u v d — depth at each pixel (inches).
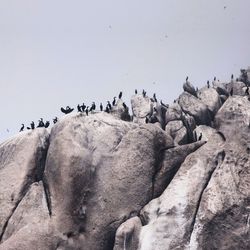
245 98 1720.0
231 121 1627.7
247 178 1477.6
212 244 1387.8
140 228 1446.9
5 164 1647.4
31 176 1608.0
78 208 1499.8
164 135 1606.8
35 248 1430.9
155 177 1556.3
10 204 1557.6
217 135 1615.4
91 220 1492.4
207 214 1403.8
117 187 1518.2
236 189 1445.6
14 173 1609.3
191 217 1416.1
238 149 1536.7
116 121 1678.2
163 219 1424.7
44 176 1571.1
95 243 1478.8
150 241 1401.3
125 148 1563.7
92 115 1674.5
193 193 1446.9
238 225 1403.8
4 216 1540.4
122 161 1545.3
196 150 1568.7
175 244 1387.8
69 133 1569.9
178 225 1409.9
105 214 1497.3
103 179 1534.2
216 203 1414.9
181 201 1435.8
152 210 1464.1
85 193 1514.5
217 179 1462.8
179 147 1583.4
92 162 1547.7
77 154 1529.3
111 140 1599.4
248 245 1387.8
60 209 1488.7
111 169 1542.8
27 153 1633.9
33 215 1497.3
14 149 1663.4
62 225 1471.5
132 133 1582.2
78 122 1606.8
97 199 1512.1
